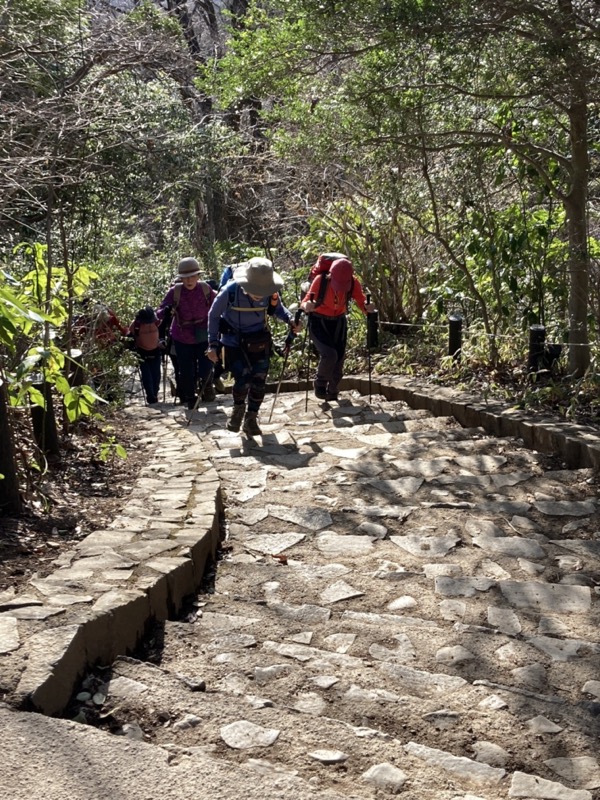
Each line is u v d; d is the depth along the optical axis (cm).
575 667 399
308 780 281
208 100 1914
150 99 1425
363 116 866
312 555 543
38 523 500
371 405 966
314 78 905
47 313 628
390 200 1120
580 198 842
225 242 1933
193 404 1070
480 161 959
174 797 243
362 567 521
